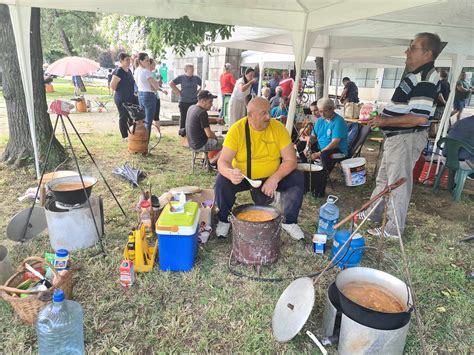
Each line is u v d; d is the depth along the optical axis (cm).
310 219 353
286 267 260
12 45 418
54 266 209
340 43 670
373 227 337
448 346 193
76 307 182
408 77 282
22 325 192
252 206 269
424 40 266
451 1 348
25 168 440
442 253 295
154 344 186
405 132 293
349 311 167
